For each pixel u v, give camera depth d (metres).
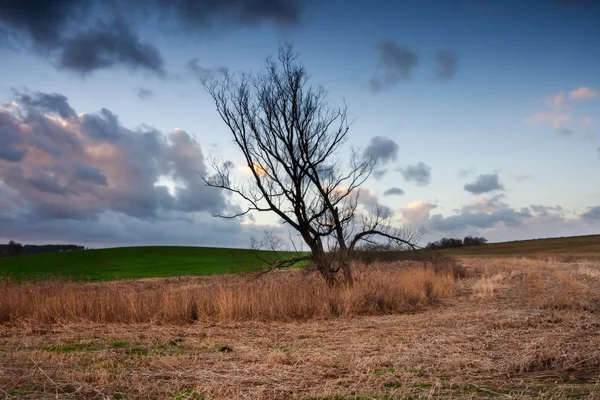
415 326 14.62
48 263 55.12
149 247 72.31
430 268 31.88
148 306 17.09
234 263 55.41
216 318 16.55
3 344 12.41
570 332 12.77
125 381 8.15
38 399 7.25
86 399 7.36
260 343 12.30
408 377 8.41
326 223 22.25
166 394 7.60
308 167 21.78
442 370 8.98
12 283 20.91
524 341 11.66
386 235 22.73
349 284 21.30
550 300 19.34
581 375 8.62
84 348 11.78
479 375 8.62
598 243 96.56
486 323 14.67
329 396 7.47
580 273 37.84
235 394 7.54
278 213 21.69
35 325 15.48
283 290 18.88
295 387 7.92
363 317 17.38
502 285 28.20
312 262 23.61
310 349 11.16
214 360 9.94
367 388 7.78
